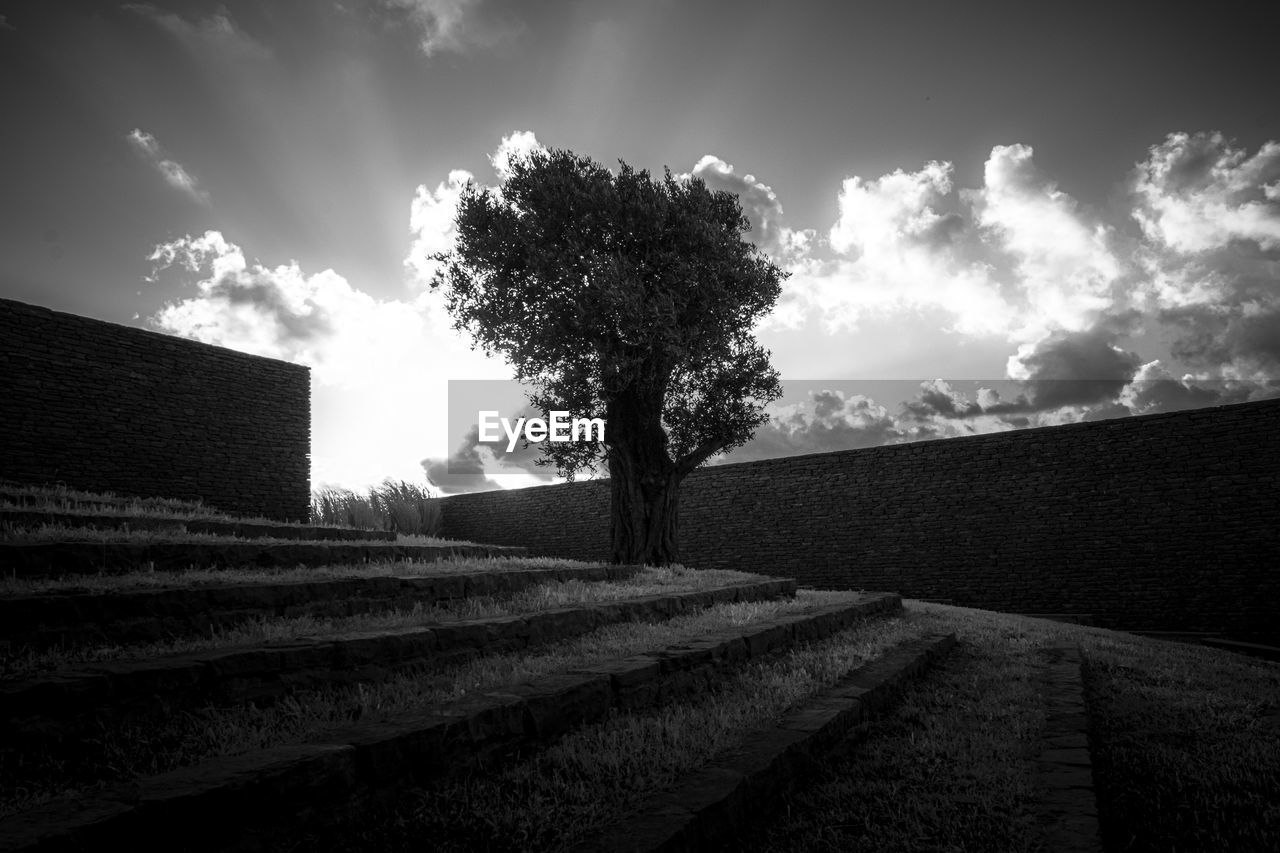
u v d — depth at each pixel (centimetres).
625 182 1522
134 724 357
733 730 461
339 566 786
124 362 1478
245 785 266
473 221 1552
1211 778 505
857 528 1891
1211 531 1434
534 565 1011
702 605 899
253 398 1684
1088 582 1553
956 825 392
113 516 838
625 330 1380
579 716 438
